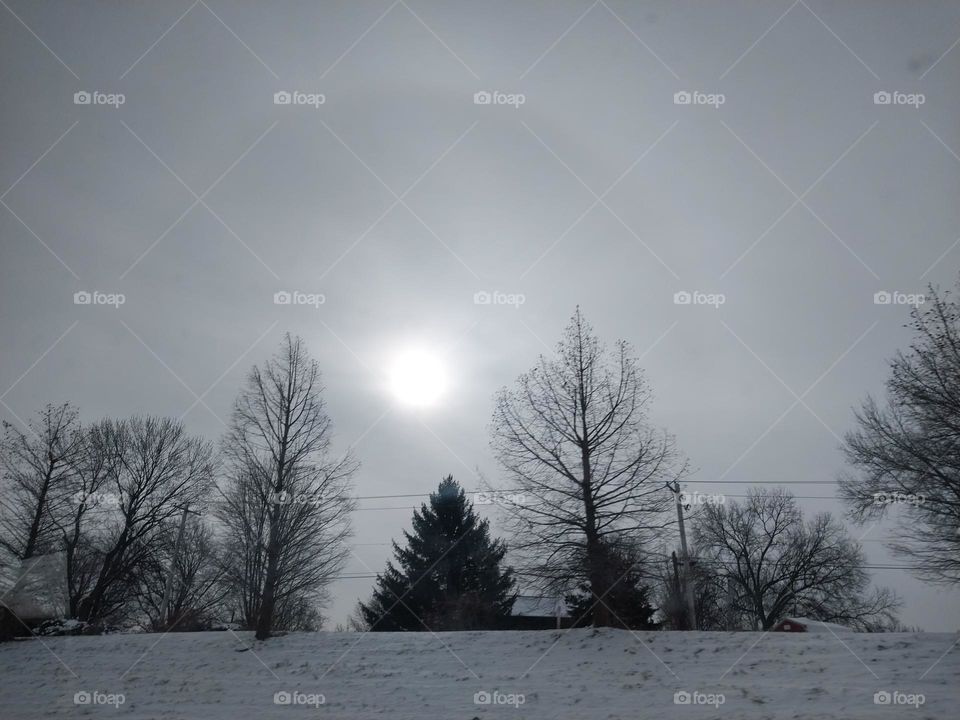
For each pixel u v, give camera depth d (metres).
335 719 17.31
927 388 25.94
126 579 43.22
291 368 29.83
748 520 52.53
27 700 20.83
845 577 49.34
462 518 48.62
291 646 25.44
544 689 19.06
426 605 46.53
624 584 26.06
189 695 20.53
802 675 18.38
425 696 19.12
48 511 37.75
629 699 17.61
